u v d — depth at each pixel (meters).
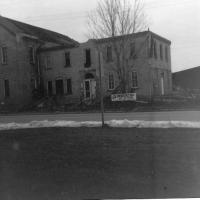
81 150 8.46
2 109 36.97
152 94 32.75
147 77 33.06
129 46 31.67
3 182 6.49
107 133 10.90
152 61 33.72
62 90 38.31
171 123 12.38
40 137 10.53
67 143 9.33
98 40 32.56
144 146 8.73
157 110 25.70
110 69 33.78
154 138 9.77
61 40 46.41
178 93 34.78
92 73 35.91
